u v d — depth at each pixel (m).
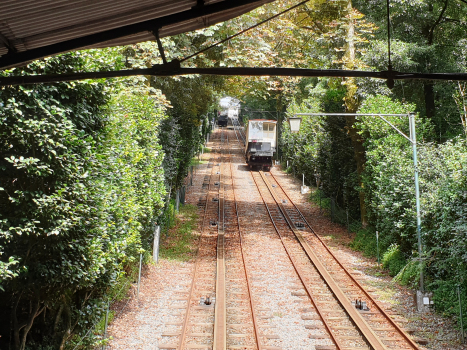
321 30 26.06
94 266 9.64
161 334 13.54
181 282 18.84
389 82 4.02
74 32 4.42
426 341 13.11
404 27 26.64
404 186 19.62
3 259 8.40
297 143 46.00
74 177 8.92
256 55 20.67
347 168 31.03
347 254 23.56
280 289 18.06
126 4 4.01
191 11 3.78
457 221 14.82
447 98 26.69
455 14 26.22
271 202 37.25
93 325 11.93
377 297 17.02
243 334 13.70
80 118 9.83
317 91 34.00
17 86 7.95
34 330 10.84
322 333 13.84
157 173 20.73
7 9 3.87
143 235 19.27
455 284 15.43
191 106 30.89
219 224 29.95
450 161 16.19
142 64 18.33
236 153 68.62
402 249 20.78
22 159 7.77
